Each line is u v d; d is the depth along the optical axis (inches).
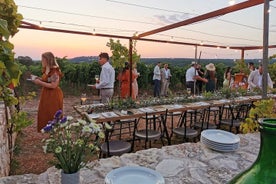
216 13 192.7
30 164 133.1
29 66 343.6
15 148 137.8
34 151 151.0
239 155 69.2
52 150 41.5
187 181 54.8
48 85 149.0
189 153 69.8
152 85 531.8
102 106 154.1
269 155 21.6
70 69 452.4
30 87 351.9
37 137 176.9
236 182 23.5
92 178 54.6
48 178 54.0
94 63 457.1
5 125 113.7
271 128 21.1
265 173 21.7
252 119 111.9
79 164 42.4
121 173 50.1
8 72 46.3
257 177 22.0
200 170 60.0
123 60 331.0
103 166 60.2
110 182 46.5
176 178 56.2
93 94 442.9
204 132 77.7
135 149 163.6
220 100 206.8
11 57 46.0
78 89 458.6
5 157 106.4
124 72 284.5
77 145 41.8
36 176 55.2
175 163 63.4
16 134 169.5
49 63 149.7
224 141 71.2
